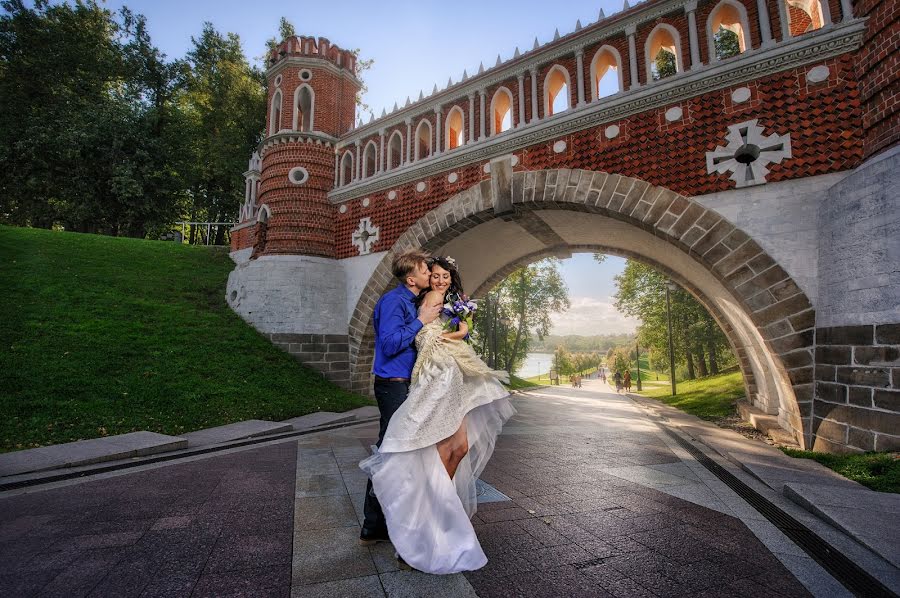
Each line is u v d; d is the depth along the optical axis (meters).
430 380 2.63
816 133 7.61
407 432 2.45
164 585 2.26
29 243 15.57
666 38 9.87
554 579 2.36
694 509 3.69
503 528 3.12
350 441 7.08
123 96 30.62
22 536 2.97
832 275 6.75
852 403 5.97
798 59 7.83
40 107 26.81
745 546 2.90
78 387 7.91
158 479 4.56
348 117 17.17
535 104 11.23
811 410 6.78
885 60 6.70
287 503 3.72
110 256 16.48
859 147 7.16
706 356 35.38
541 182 10.72
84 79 28.56
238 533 3.02
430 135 13.46
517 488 4.23
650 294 32.47
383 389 2.79
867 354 5.86
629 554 2.72
